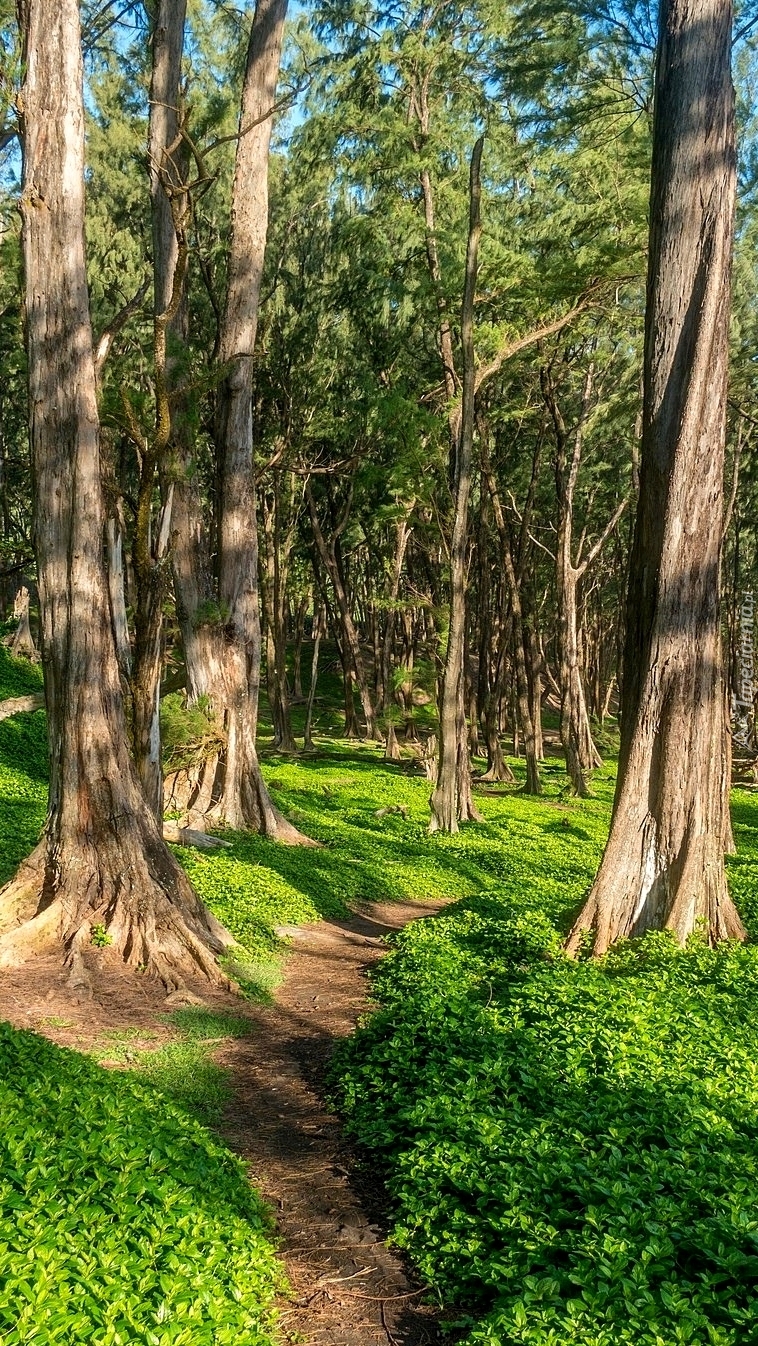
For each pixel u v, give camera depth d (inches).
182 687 828.0
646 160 993.5
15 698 1024.2
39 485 428.8
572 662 1376.7
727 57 414.9
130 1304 157.6
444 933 495.2
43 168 423.2
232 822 795.4
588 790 1366.9
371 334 1251.8
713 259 412.8
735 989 347.3
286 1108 308.3
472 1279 202.7
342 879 668.1
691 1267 182.9
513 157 1128.8
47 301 424.8
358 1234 231.1
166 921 425.4
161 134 711.1
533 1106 255.6
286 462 1336.1
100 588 432.5
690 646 418.6
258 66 786.8
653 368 426.0
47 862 429.4
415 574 1763.0
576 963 399.2
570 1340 161.8
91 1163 201.9
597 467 1549.0
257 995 415.8
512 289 990.4
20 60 429.1
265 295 1263.5
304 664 2443.4
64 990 385.1
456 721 964.0
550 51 895.7
